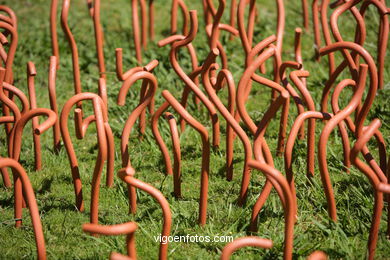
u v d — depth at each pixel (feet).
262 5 27.63
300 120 13.88
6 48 23.95
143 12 23.71
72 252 14.08
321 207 15.34
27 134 19.26
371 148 18.17
